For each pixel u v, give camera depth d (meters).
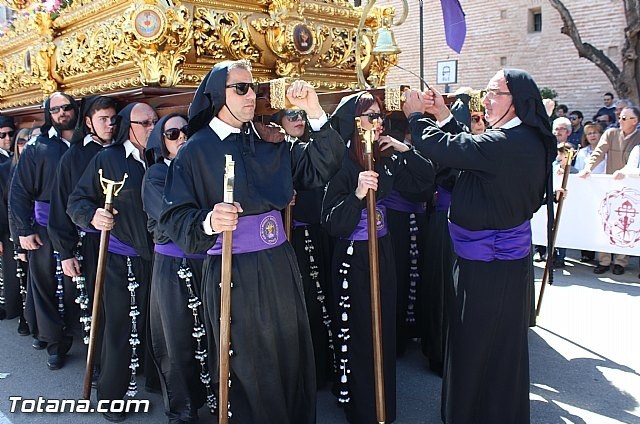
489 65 13.32
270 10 4.02
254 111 2.65
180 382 3.12
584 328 4.60
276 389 2.62
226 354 2.32
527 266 2.90
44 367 4.16
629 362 3.98
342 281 3.18
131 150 3.43
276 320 2.61
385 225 3.26
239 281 2.53
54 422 3.37
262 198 2.56
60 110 4.01
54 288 4.12
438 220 3.90
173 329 3.05
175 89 3.61
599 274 6.19
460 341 2.90
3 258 5.09
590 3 12.01
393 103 2.90
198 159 2.53
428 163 3.40
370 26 4.93
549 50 12.59
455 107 3.77
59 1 4.68
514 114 2.78
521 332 2.87
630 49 10.11
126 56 3.76
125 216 3.37
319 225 3.73
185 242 2.38
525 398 2.93
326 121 2.66
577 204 6.13
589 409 3.39
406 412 3.39
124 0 3.76
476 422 2.96
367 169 2.80
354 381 3.16
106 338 3.37
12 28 5.66
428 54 13.91
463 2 13.46
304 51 4.05
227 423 2.38
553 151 2.79
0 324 5.13
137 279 3.41
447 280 3.60
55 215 3.62
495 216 2.77
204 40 3.73
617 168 6.33
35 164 4.05
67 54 4.49
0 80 5.92
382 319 3.17
